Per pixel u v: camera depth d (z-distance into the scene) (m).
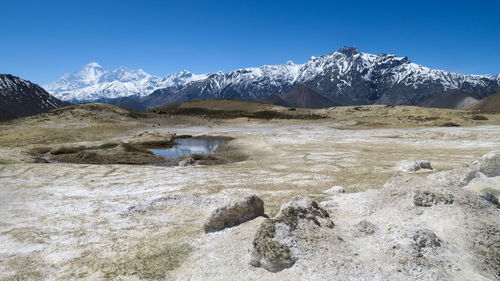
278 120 104.12
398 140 52.41
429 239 10.48
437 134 55.38
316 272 9.73
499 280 9.17
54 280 10.88
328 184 22.23
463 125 73.31
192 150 52.84
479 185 16.05
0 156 38.78
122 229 15.03
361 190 20.14
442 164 27.56
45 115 82.62
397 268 9.63
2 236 14.58
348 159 34.16
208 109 130.62
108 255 12.44
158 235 14.01
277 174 26.67
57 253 12.80
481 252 10.23
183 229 14.48
